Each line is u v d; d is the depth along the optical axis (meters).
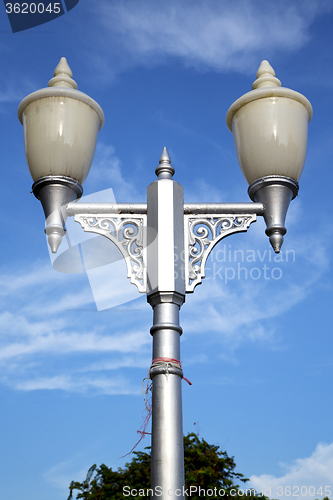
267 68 3.46
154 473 2.41
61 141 3.05
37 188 3.05
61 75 3.37
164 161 3.17
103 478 7.12
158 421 2.50
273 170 3.10
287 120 3.15
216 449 7.10
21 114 3.27
